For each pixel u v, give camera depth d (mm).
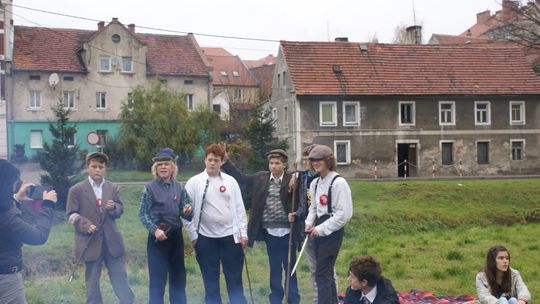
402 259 16109
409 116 46688
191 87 55188
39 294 10742
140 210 8742
